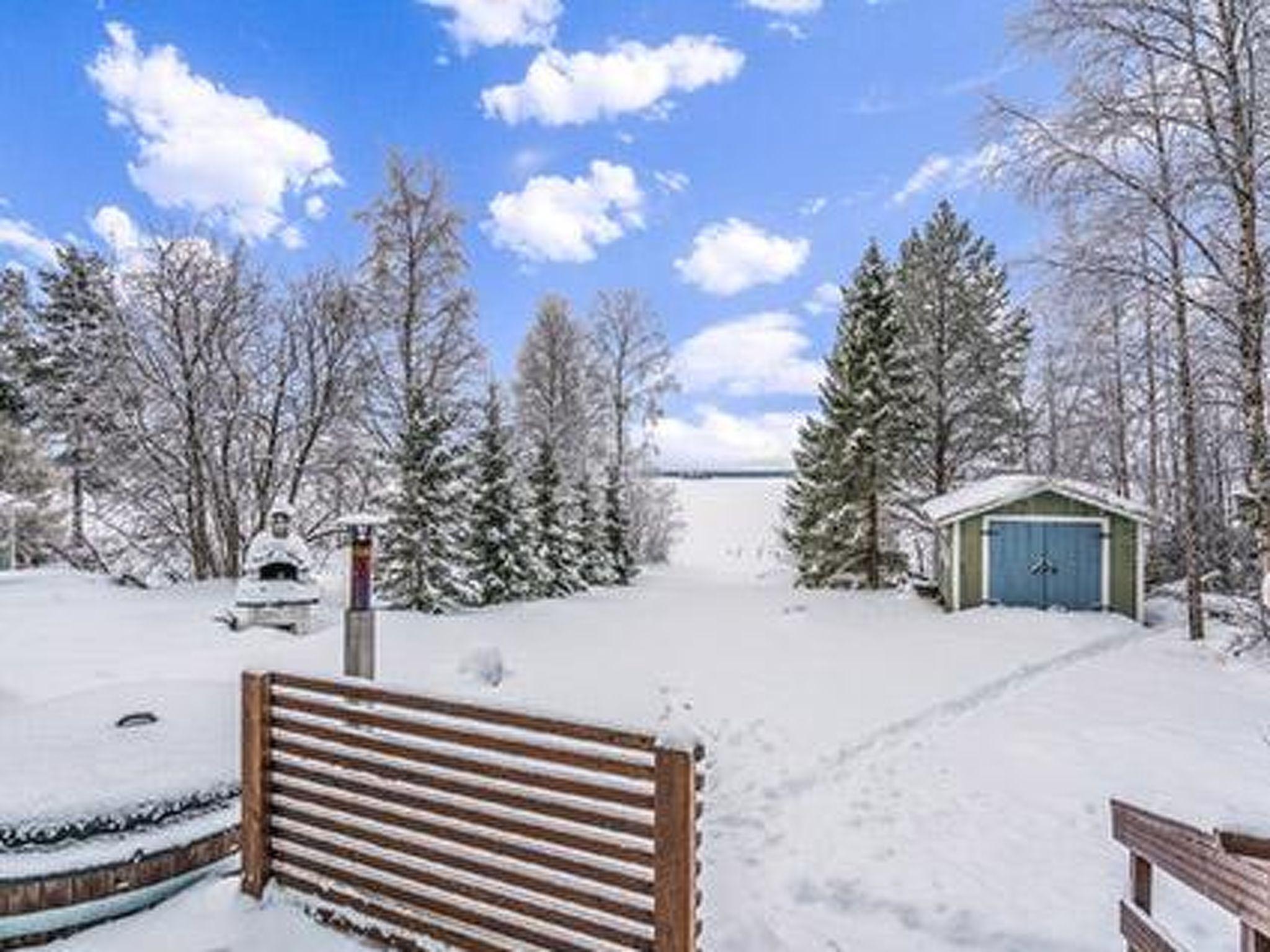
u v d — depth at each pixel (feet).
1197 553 54.19
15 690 32.35
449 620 53.16
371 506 67.56
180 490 81.56
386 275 82.79
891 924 16.11
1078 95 41.81
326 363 83.51
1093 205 42.24
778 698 34.45
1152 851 10.76
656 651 45.80
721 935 15.62
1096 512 60.70
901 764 25.84
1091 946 14.79
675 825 11.32
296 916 14.89
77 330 96.53
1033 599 61.52
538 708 12.99
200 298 80.18
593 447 116.98
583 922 12.15
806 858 19.31
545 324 116.67
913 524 85.71
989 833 20.16
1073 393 65.62
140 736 18.15
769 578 108.37
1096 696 33.73
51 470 98.78
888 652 45.39
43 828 14.53
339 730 14.92
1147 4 39.47
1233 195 40.19
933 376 87.25
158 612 56.13
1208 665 40.50
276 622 50.19
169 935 14.37
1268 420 41.57
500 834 13.02
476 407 80.23
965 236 88.07
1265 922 8.04
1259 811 8.57
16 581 71.31
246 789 15.75
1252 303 39.68
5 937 13.85
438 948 13.42
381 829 14.30
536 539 79.51
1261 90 38.88
